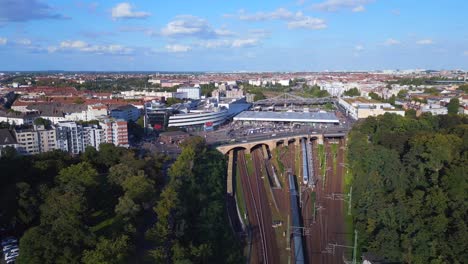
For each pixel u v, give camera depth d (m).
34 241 171.00
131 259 193.00
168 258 197.75
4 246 198.00
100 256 163.62
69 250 170.50
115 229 199.75
